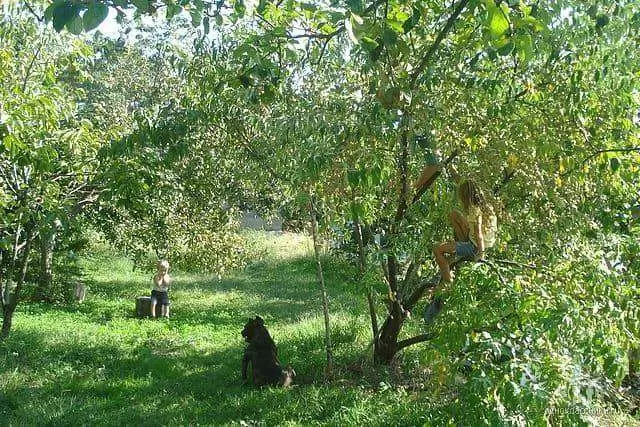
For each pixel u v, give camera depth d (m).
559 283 5.76
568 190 6.50
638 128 7.10
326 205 7.93
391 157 6.21
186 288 19.16
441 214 7.52
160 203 13.10
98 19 2.80
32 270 16.72
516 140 6.35
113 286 19.45
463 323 5.22
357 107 6.12
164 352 11.27
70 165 10.54
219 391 8.81
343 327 12.09
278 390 8.57
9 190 10.34
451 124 6.29
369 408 7.65
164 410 8.05
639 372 7.37
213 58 8.21
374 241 8.73
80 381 9.20
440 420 5.05
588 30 6.27
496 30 3.60
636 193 7.25
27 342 11.14
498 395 4.52
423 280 9.59
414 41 7.07
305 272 21.47
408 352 10.18
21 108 8.47
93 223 15.46
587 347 4.89
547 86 6.79
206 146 9.70
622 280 6.05
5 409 8.07
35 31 9.59
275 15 5.43
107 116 13.71
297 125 6.11
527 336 4.80
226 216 13.45
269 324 13.63
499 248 6.55
